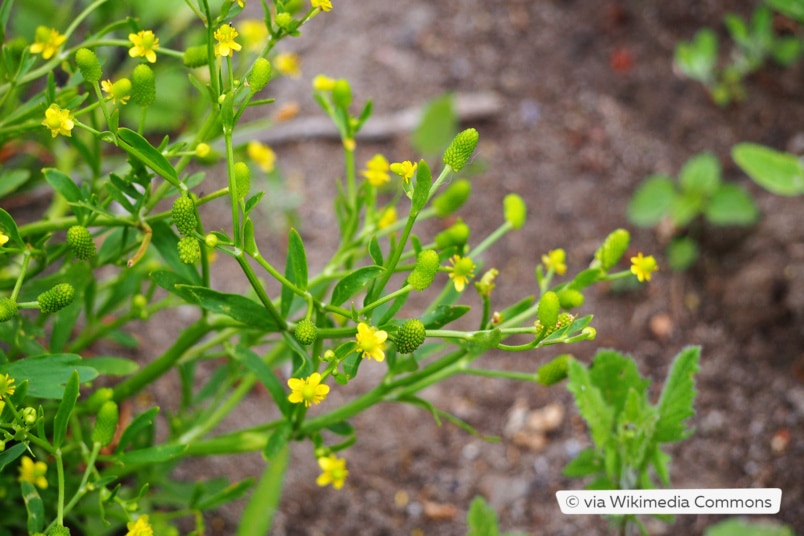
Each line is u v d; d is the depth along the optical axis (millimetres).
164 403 616
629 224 738
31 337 462
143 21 654
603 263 457
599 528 603
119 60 672
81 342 506
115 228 470
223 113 409
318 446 471
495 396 649
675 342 679
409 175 419
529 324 580
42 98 475
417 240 447
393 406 639
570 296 450
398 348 414
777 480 610
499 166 768
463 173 754
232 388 631
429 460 622
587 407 479
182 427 533
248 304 438
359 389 643
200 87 439
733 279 696
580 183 761
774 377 650
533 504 611
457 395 649
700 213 725
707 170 714
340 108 482
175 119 671
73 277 461
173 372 628
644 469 487
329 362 419
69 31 464
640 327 687
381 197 746
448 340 451
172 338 645
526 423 638
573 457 624
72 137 473
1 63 470
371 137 772
